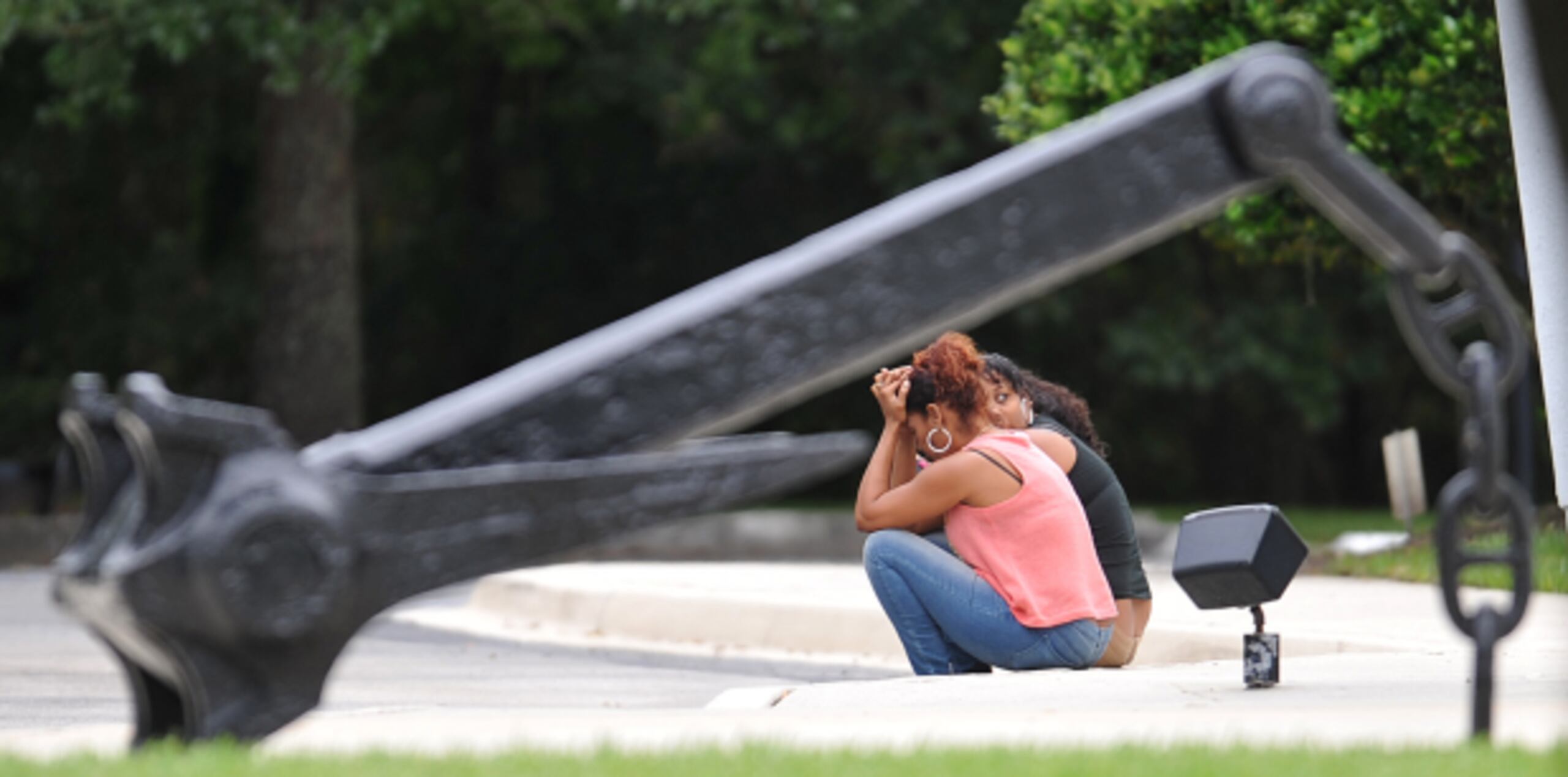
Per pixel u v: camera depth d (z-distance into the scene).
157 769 7.23
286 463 6.93
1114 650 17.17
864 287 7.27
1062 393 18.45
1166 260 67.44
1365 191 7.75
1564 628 19.17
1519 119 18.16
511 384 7.20
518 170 76.88
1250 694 13.38
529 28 57.47
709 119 63.66
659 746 9.84
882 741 10.06
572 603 28.67
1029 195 7.39
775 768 8.63
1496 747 8.88
